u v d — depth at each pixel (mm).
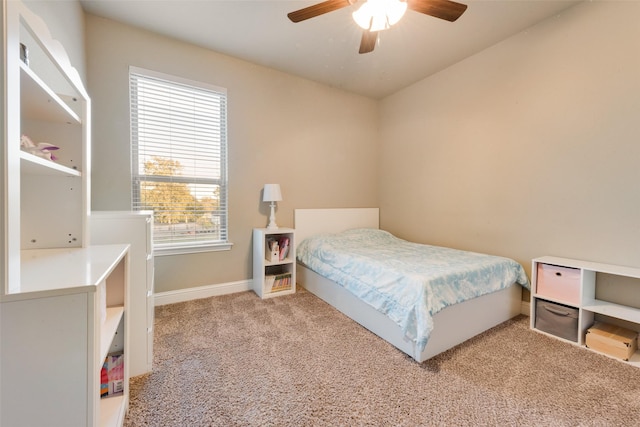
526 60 2443
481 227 2840
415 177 3566
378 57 2908
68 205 1271
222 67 2859
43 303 710
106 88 2340
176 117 2676
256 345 1893
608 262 2023
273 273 3264
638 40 1871
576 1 2100
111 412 1158
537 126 2391
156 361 1689
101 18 2303
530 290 2332
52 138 1249
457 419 1253
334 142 3717
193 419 1241
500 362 1712
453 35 2521
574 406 1334
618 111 1962
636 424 1224
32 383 715
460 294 1895
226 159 2934
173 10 2203
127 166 2445
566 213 2234
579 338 1931
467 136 2951
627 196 1939
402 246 3059
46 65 1415
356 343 1931
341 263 2520
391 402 1359
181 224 2729
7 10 663
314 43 2662
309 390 1443
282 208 3322
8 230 677
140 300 1543
